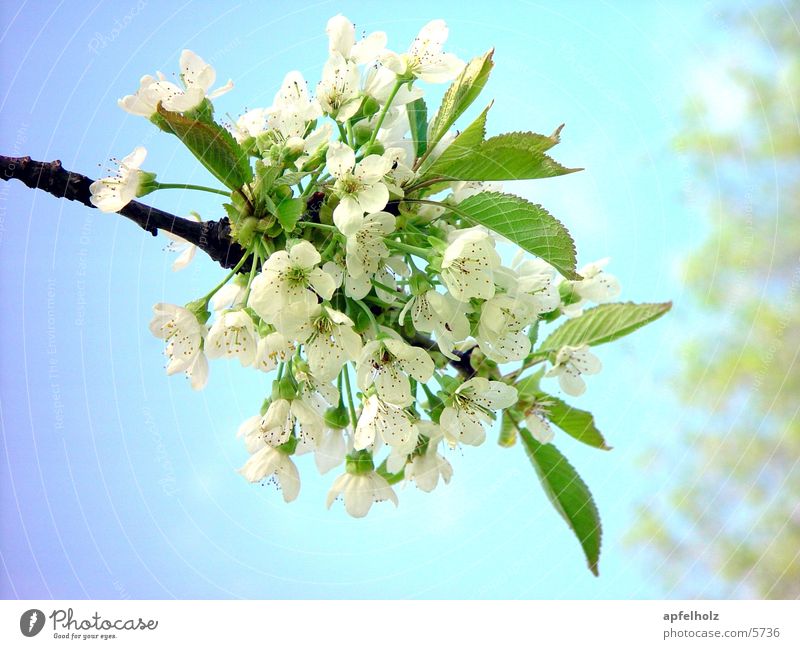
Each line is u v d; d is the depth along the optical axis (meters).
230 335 0.68
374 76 0.71
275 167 0.68
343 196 0.67
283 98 0.69
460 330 0.67
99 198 0.69
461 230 0.69
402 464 0.72
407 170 0.69
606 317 0.76
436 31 0.70
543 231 0.68
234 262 0.71
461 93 0.68
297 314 0.66
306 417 0.69
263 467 0.70
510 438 0.77
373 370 0.67
